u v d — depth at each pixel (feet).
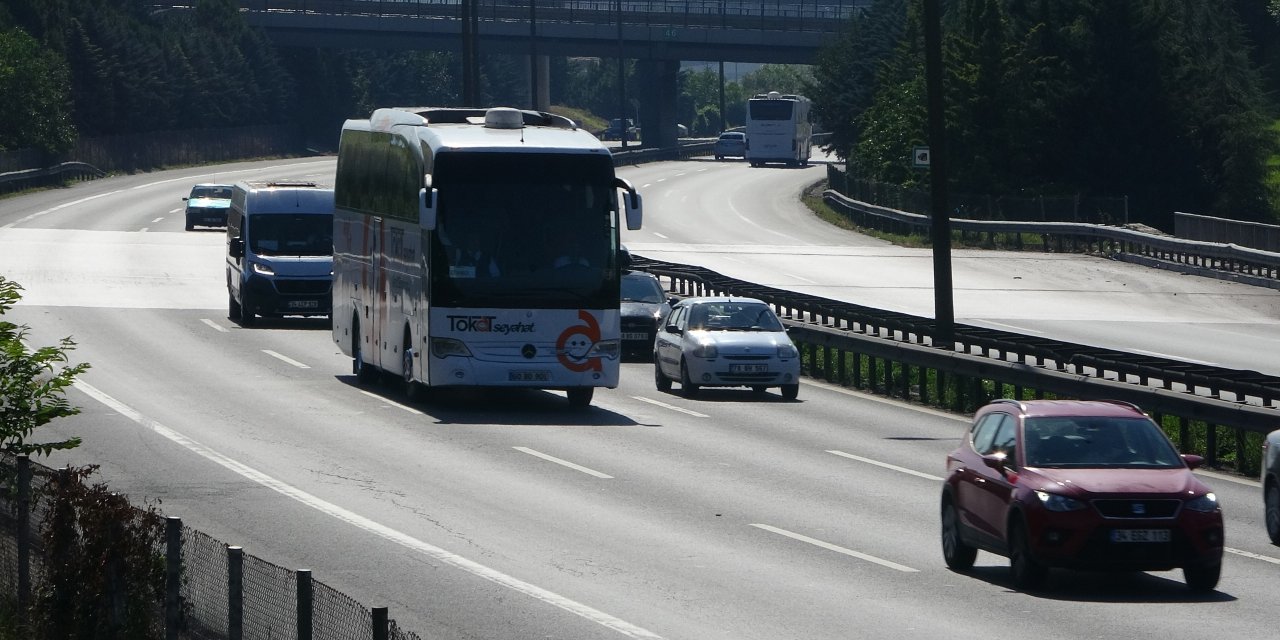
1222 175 465.47
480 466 135.44
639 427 162.81
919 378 196.34
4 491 80.18
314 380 193.16
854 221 478.59
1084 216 415.03
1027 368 172.55
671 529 109.40
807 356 228.84
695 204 532.32
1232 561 102.68
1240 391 145.79
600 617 82.99
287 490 121.60
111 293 283.38
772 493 125.39
